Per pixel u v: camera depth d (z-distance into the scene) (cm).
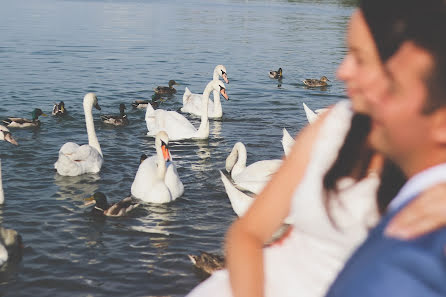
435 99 105
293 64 3738
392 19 107
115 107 2483
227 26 5775
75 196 1442
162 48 4116
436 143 109
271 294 206
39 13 6131
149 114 2169
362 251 105
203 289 205
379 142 119
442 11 103
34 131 2039
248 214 182
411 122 109
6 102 2417
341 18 7219
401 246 98
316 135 183
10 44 3916
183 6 8231
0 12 6006
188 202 1430
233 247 178
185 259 1116
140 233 1232
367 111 120
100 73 3145
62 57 3553
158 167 1476
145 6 7850
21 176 1564
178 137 2047
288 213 187
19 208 1341
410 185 111
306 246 201
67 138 1994
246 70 3444
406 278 95
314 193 180
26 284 1006
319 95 2875
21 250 1121
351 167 176
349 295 100
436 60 103
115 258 1113
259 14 7388
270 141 2047
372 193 176
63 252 1129
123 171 1669
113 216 1311
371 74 113
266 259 210
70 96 2591
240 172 1595
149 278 1041
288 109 2555
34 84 2777
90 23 5441
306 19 6900
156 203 1401
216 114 2369
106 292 991
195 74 3294
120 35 4691
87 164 1617
